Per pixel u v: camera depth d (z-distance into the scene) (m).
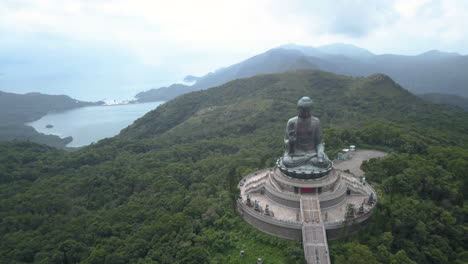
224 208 62.53
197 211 65.25
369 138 98.69
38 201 89.00
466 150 88.38
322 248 46.78
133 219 75.19
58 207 86.94
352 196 61.50
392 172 70.19
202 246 52.44
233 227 56.81
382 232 49.84
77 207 87.25
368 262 41.75
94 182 101.06
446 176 67.44
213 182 88.25
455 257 49.44
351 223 50.12
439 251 48.59
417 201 57.41
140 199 87.38
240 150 133.75
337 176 61.25
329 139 97.88
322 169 59.19
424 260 47.91
